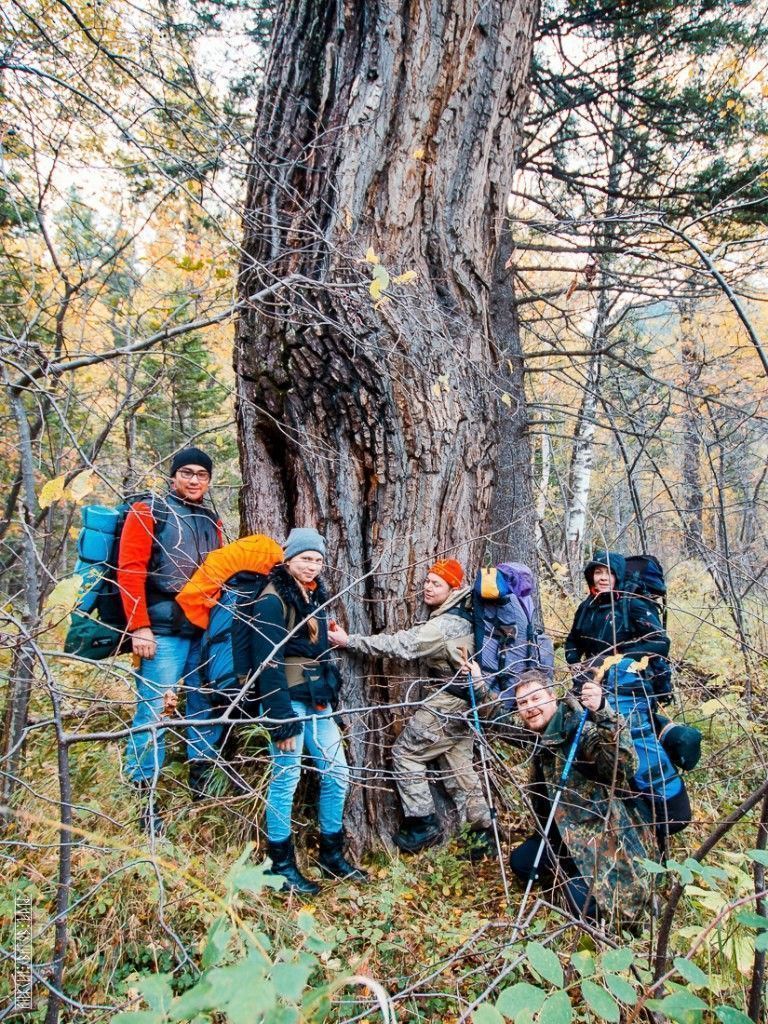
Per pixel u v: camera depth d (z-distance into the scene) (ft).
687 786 11.93
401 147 11.59
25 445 6.80
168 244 11.76
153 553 10.23
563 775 8.62
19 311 10.94
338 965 8.06
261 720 6.31
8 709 8.74
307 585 10.19
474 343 12.56
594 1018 6.42
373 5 11.42
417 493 11.63
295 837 10.88
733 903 5.01
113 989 7.25
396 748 11.40
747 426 15.21
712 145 19.54
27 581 6.54
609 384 20.30
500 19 12.46
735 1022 4.36
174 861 8.63
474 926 8.80
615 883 8.46
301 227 11.30
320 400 11.41
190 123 9.12
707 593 14.90
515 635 11.23
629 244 14.21
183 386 16.39
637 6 18.86
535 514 21.24
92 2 9.84
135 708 10.11
